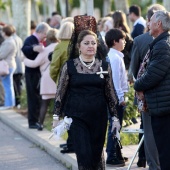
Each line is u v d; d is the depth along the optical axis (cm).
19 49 2764
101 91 1314
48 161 1792
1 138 2177
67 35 1805
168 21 1289
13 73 2780
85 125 1304
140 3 7356
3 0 6391
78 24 1497
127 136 1889
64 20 1959
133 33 2194
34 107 2222
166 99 1270
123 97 1548
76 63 1312
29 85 2219
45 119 2403
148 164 1466
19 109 2733
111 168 1591
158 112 1273
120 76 1553
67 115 1309
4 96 2852
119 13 2059
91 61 1316
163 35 1288
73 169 1650
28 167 1728
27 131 2178
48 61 2158
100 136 1316
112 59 1543
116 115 1342
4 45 2666
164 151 1294
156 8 1541
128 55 1912
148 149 1440
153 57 1273
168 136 1287
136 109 1977
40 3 10450
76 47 1396
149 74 1267
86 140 1291
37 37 2197
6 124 2488
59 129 1301
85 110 1295
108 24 2217
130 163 1516
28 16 3541
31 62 2169
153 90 1278
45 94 2134
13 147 2006
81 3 6112
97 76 1305
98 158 1330
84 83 1298
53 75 1836
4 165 1759
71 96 1310
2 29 2791
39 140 2011
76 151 1292
